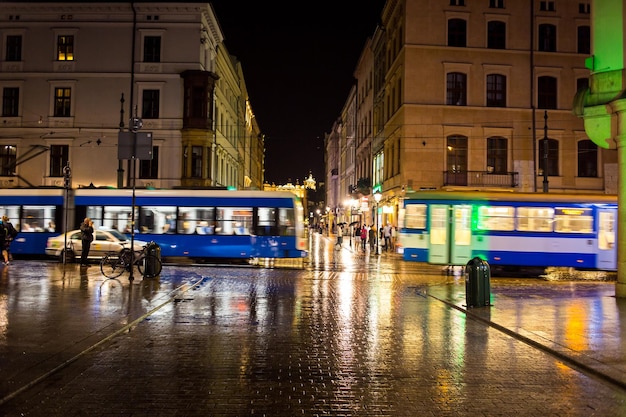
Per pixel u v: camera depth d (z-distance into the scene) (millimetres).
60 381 6898
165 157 42031
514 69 38375
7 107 42562
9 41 42656
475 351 8789
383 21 45594
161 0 41781
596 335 9633
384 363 8016
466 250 23188
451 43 38062
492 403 6281
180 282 17172
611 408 6156
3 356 7777
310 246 47125
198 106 42062
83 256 20703
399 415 5859
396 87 40562
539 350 8859
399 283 19172
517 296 15031
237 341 9312
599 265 22500
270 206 25047
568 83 38812
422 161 37344
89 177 42094
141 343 9062
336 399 6359
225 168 52562
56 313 11289
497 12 38312
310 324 10969
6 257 21500
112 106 42188
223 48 50125
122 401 6172
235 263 26500
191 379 7070
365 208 51000
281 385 6875
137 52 42125
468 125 37781
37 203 26078
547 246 22781
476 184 37500
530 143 38125
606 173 38812
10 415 5680
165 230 25250
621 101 14117
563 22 38906
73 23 42188
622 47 14797
